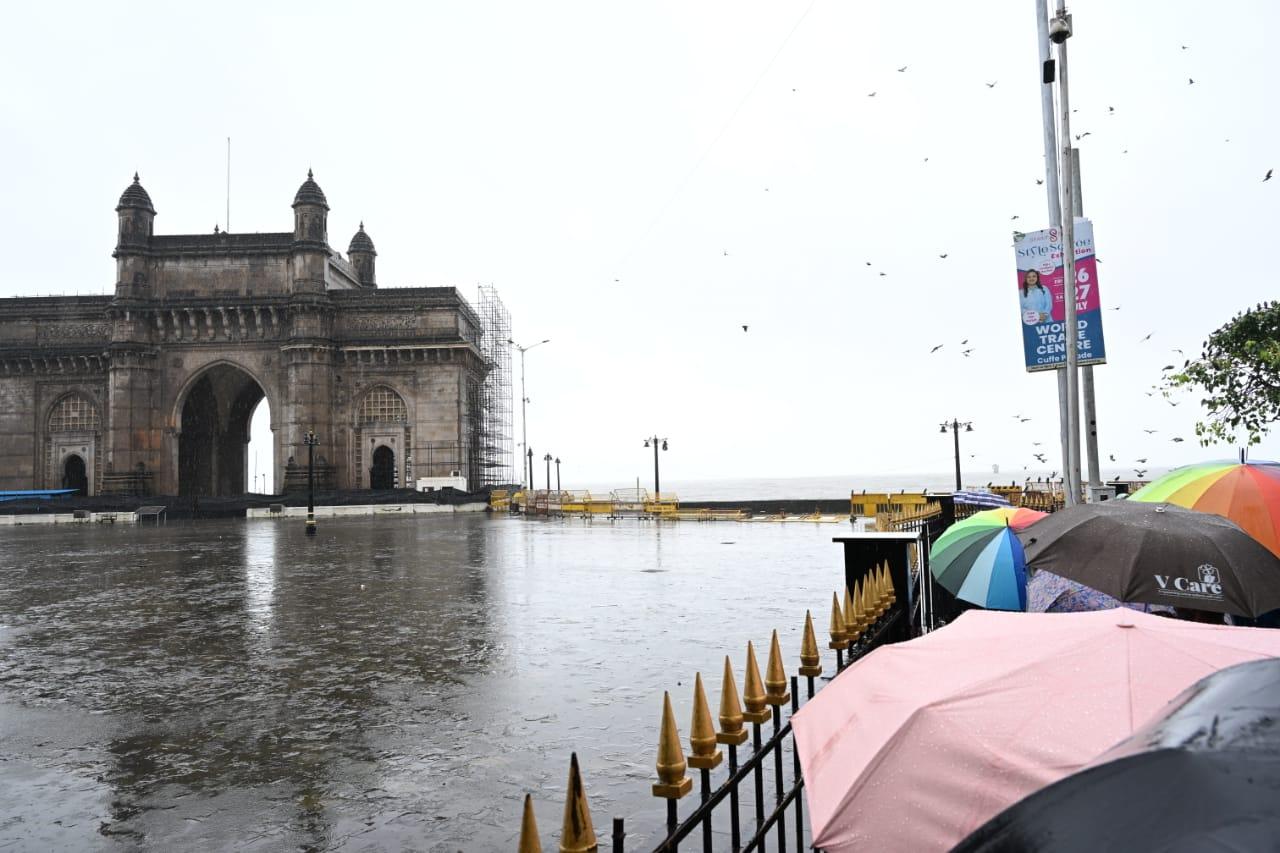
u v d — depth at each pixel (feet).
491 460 295.89
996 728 9.84
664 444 189.78
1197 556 21.17
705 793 13.55
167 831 22.11
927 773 9.78
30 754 28.19
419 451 229.25
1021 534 28.32
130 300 228.43
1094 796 4.57
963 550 31.89
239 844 21.29
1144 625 11.78
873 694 11.63
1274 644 11.18
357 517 199.82
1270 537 27.73
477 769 26.11
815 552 93.35
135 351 227.20
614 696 34.01
